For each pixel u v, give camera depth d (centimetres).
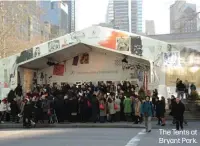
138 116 2088
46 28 6494
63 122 2244
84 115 2227
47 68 3180
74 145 1205
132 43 2656
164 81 2592
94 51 3086
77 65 3138
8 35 4334
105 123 2150
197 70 2584
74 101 2233
